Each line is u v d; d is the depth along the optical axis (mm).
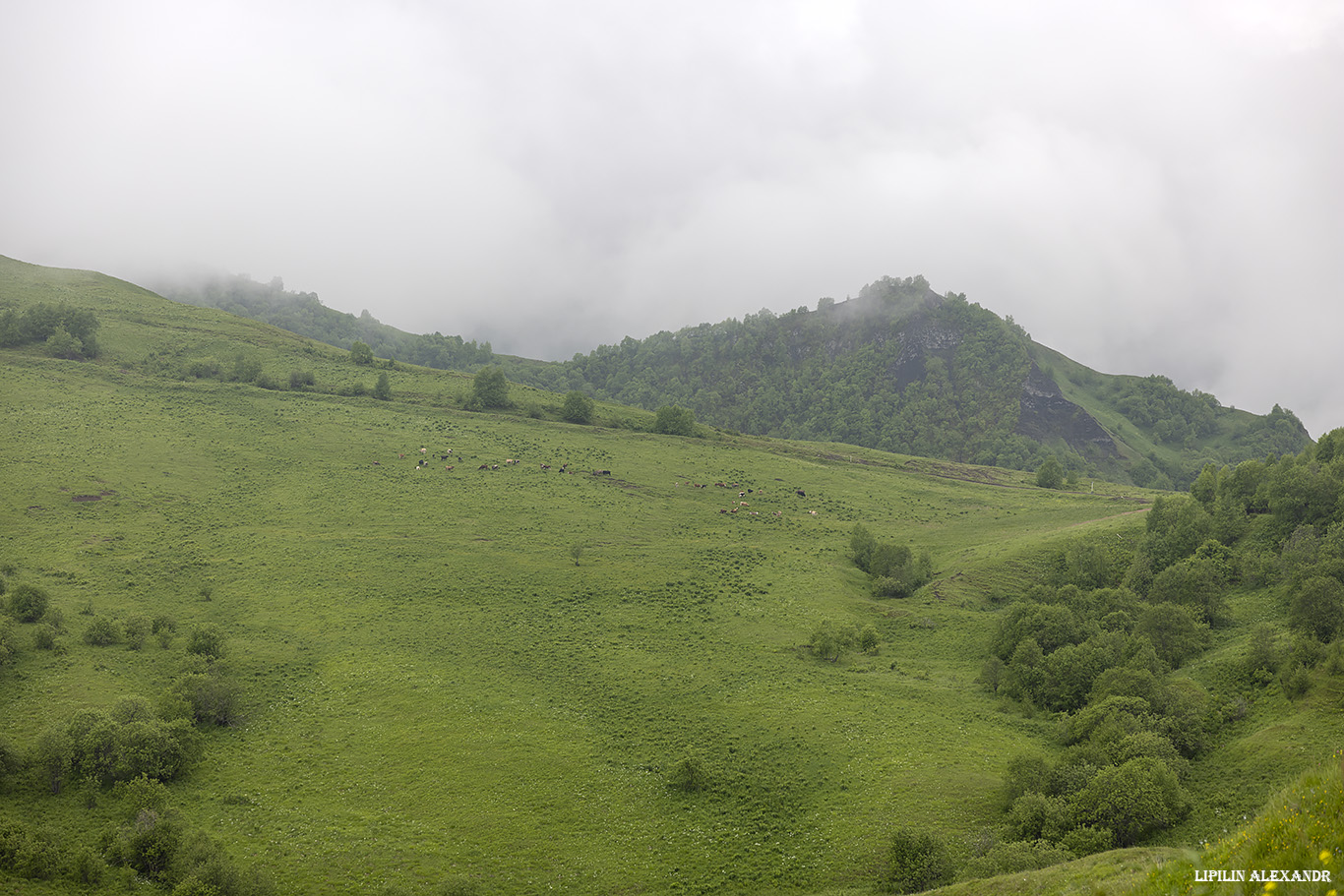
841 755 66188
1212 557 103312
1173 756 60500
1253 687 71688
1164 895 17594
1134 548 117562
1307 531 97062
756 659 87688
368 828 55781
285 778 61875
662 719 73562
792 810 59188
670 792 61875
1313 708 63969
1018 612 91562
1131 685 71938
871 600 110562
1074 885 30109
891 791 60188
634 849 54750
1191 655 82312
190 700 68188
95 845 49219
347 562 110062
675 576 112938
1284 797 17594
